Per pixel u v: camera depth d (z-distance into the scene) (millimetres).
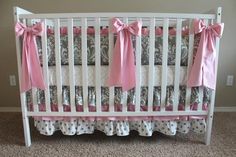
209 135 1699
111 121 1684
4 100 2453
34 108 1645
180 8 2314
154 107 1664
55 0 2293
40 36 1573
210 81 1602
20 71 1599
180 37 1567
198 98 1634
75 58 1611
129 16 1532
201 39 1543
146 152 1599
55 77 1608
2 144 1713
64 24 1937
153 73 1602
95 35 1541
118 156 1544
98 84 1600
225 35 2342
